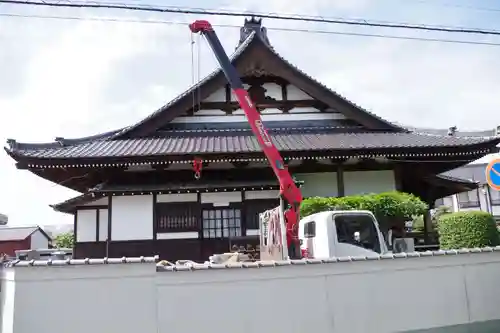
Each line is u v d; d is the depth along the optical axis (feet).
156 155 55.11
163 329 20.61
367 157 59.06
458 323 25.20
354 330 22.99
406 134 65.98
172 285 21.08
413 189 70.54
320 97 65.82
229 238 52.65
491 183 33.88
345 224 32.32
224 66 38.91
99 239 59.36
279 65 65.26
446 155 59.16
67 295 20.29
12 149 55.36
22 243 154.20
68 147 60.03
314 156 57.72
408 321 24.14
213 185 56.13
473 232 34.27
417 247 45.93
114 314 20.38
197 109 65.87
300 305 22.34
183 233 55.88
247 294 21.75
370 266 24.00
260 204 56.75
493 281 26.55
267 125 66.54
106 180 59.47
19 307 19.90
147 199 56.59
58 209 67.21
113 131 67.21
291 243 32.04
